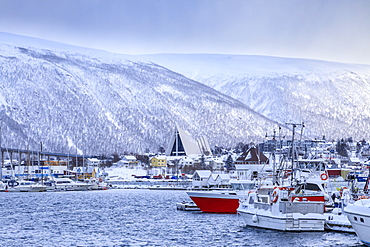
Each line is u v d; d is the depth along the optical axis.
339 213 116.62
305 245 97.56
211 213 155.62
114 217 152.12
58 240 110.88
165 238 111.75
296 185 122.88
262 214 113.31
